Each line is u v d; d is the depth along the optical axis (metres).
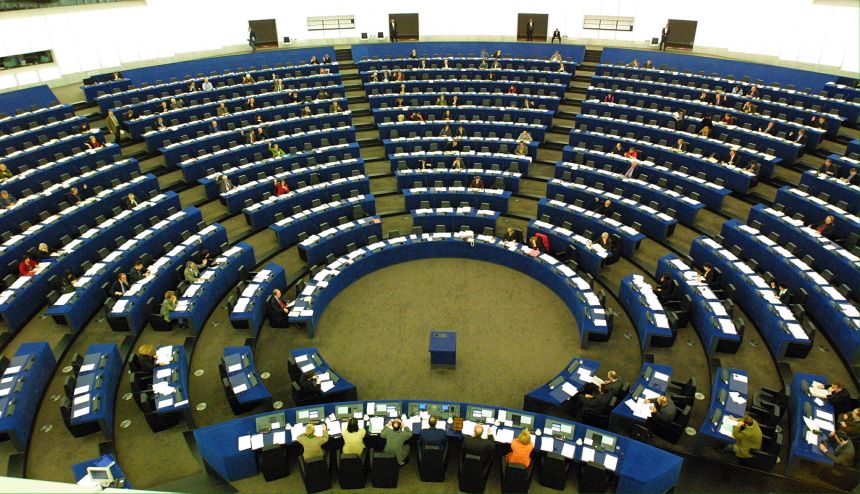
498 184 23.30
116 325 15.99
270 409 13.84
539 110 29.31
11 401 12.59
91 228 20.17
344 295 18.62
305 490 11.55
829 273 16.58
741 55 33.97
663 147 24.61
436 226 20.80
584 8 38.28
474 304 18.11
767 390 13.73
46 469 12.09
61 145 24.17
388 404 12.55
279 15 38.34
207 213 22.75
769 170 22.64
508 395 14.63
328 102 30.14
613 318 16.39
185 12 35.44
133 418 13.49
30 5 29.20
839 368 14.51
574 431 11.83
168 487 11.75
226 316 17.34
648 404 12.60
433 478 11.63
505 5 39.44
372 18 39.88
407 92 32.78
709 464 12.09
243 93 31.56
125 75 31.62
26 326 16.27
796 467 11.70
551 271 18.50
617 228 19.94
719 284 16.89
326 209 21.48
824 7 30.22
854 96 26.89
